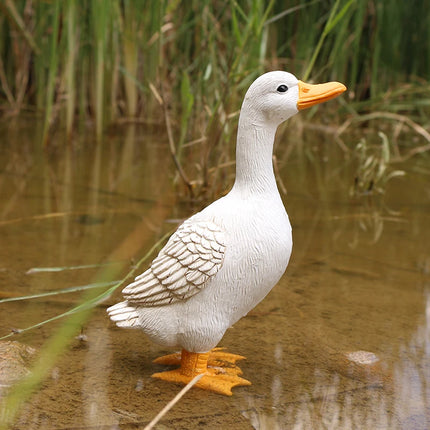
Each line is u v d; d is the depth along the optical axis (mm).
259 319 3684
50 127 8523
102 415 2633
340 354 3287
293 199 6188
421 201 6262
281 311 3795
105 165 7262
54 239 4871
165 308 2867
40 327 3447
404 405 2822
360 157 7371
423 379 3061
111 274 4082
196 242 2791
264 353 3275
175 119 8398
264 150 2951
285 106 2934
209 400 2793
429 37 9734
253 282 2859
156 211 5637
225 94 5605
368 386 2979
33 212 5520
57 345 3078
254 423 2631
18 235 4926
